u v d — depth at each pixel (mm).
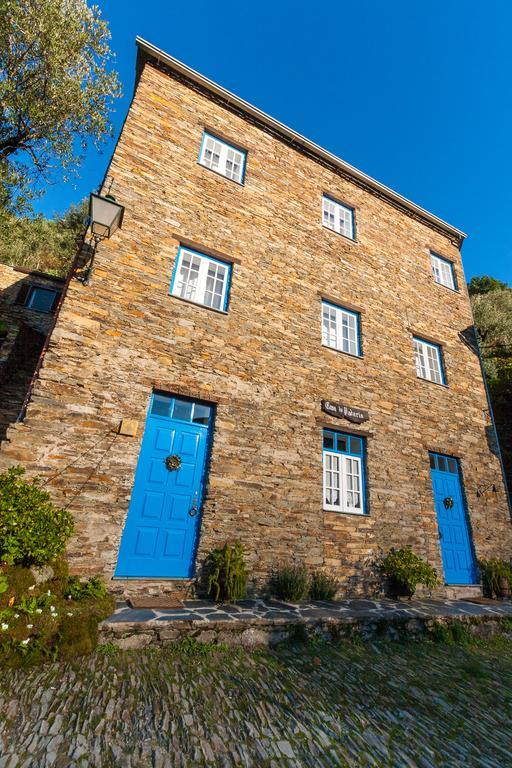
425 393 10008
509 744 3221
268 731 2973
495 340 19984
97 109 9523
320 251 9656
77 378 5840
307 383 8078
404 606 6664
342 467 8023
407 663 4848
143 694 3258
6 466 5039
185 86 8977
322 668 4297
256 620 4781
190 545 6039
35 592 3957
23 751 2445
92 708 2973
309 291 9008
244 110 9633
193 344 7023
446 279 12719
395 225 11867
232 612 5055
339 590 6949
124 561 5500
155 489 6020
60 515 4602
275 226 9109
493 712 3777
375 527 7812
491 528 9578
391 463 8555
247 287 8086
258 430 7129
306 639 4941
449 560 8680
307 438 7617
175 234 7559
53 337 5875
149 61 8625
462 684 4391
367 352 9383
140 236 7180
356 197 11250
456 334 11711
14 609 3648
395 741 3061
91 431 5699
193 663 3965
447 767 2805
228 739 2812
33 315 11234
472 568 8953
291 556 6688
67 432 5539
